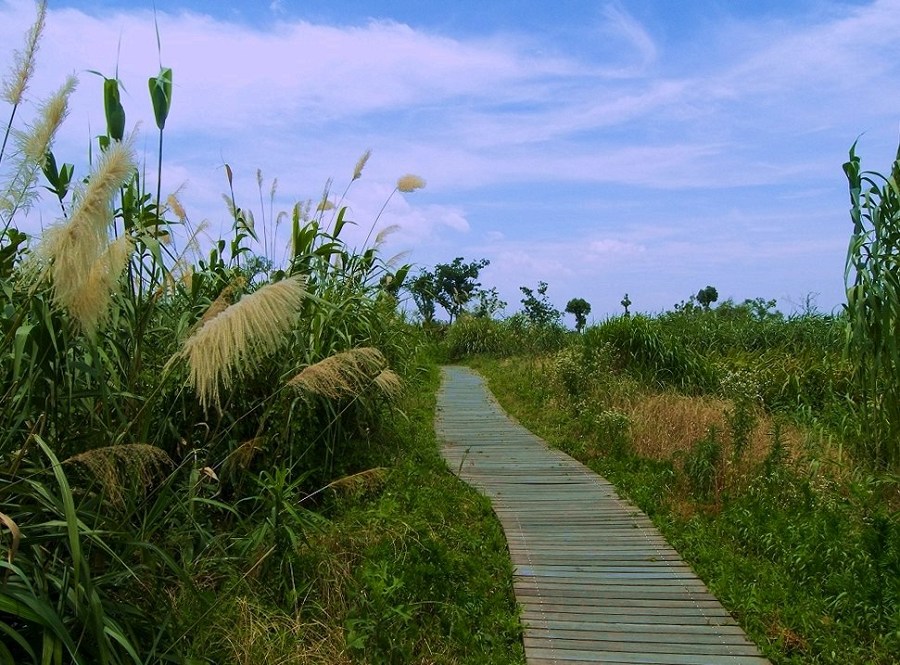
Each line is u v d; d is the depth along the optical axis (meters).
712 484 8.24
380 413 8.62
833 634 5.29
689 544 6.89
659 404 11.34
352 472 7.52
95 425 4.39
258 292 3.43
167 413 5.14
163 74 4.82
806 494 7.46
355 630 4.80
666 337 14.37
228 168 7.42
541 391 14.41
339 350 7.35
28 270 3.60
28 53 3.99
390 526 6.30
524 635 5.31
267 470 6.16
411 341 12.12
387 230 9.08
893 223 7.46
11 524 3.10
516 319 24.47
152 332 5.38
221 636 4.41
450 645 5.14
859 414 9.02
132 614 3.92
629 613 5.63
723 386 12.21
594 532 7.29
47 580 3.56
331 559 5.46
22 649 3.71
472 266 29.30
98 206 3.06
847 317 7.77
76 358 4.36
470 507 7.70
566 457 10.22
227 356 3.41
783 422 10.36
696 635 5.31
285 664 4.41
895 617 5.29
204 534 4.75
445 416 13.09
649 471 9.09
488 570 6.28
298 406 6.50
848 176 7.62
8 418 3.89
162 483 4.25
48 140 3.87
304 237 7.45
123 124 4.79
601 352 13.98
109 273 3.28
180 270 6.13
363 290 8.93
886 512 7.16
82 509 3.97
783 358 13.62
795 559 6.28
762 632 5.35
